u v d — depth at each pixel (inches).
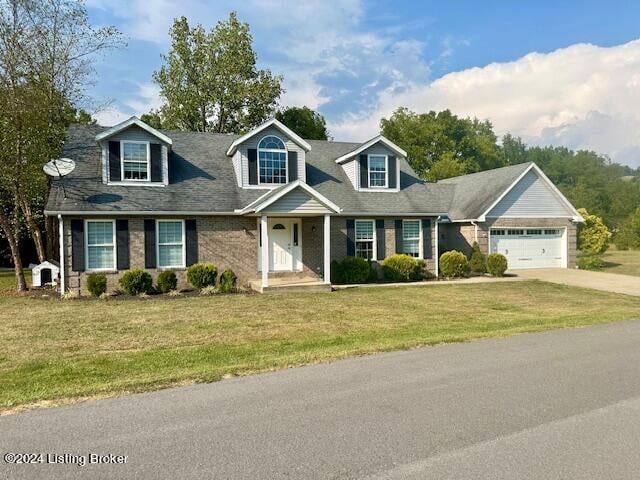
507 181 986.1
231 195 739.4
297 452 170.9
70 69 807.7
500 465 161.2
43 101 729.0
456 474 155.1
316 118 1673.2
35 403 222.2
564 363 293.0
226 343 362.3
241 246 735.7
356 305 558.6
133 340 373.4
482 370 277.3
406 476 153.7
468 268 882.1
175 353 329.1
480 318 477.4
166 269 692.7
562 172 3462.1
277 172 780.0
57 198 648.4
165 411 211.9
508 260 993.5
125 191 685.9
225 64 1446.9
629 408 215.8
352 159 851.4
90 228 660.7
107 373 278.2
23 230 959.0
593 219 1192.2
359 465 161.2
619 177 3255.4
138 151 703.1
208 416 205.6
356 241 811.4
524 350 327.9
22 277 719.1
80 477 153.3
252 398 229.5
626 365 288.4
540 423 198.1
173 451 171.5
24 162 732.7
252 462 163.2
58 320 460.1
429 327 427.5
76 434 186.7
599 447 175.3
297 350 336.8
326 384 251.8
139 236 677.3
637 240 1722.4
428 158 2028.8
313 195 687.7
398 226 834.2
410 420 201.0
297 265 773.9
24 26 711.1
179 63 1455.5
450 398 228.8
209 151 820.0
